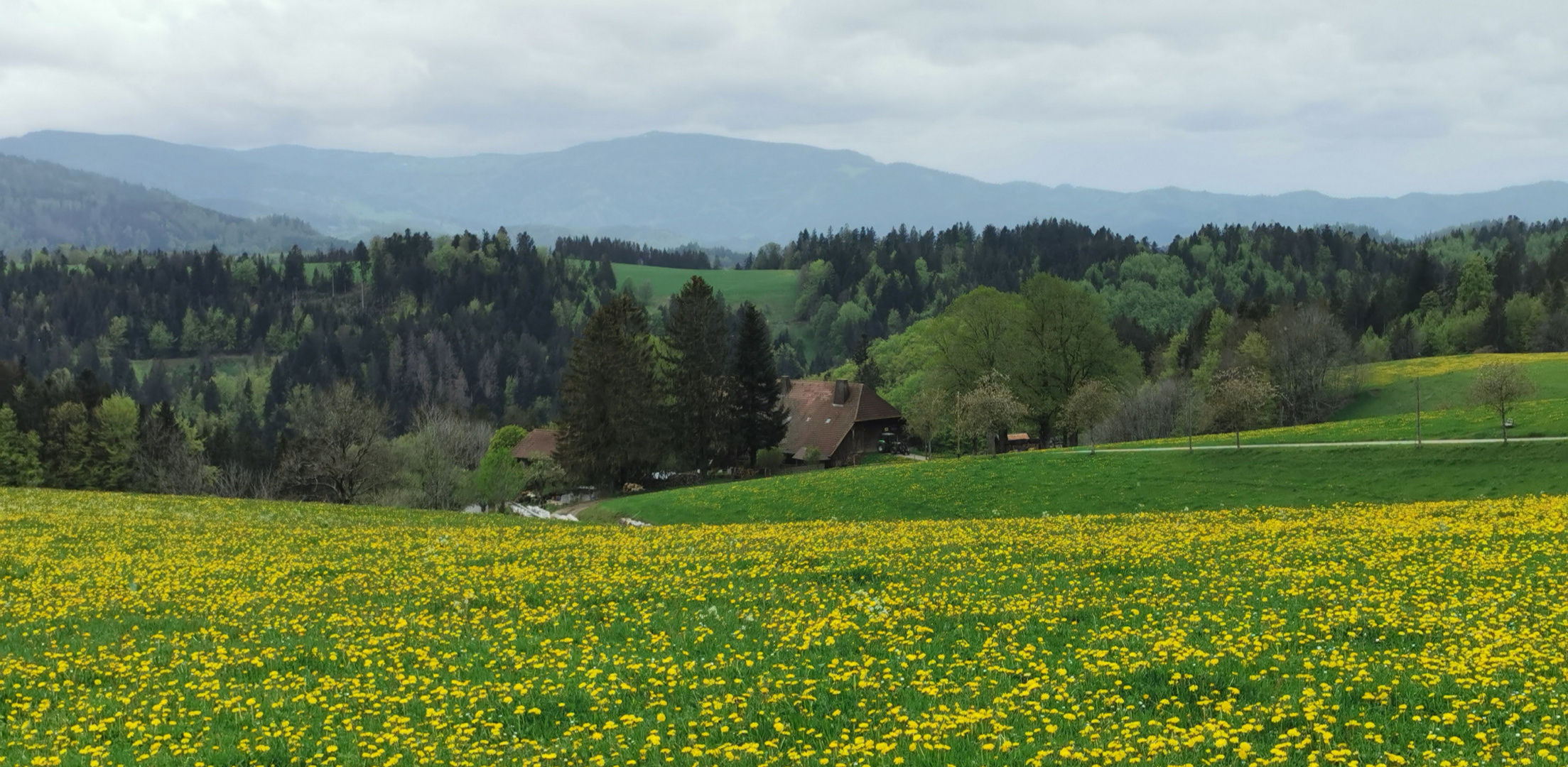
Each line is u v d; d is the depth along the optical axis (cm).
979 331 10225
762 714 1450
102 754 1367
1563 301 17100
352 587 2689
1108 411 9169
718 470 10712
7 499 5484
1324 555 2569
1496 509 3675
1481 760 1139
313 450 8812
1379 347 17088
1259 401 10069
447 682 1703
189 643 2062
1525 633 1645
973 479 7056
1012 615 2017
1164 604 2069
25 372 14062
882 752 1248
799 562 2780
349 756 1355
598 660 1766
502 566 2931
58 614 2356
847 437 11606
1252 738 1272
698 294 10338
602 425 9388
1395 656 1577
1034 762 1189
